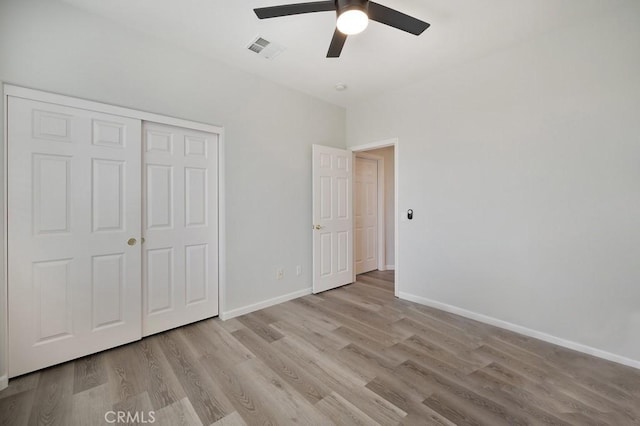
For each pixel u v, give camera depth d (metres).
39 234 1.92
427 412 1.57
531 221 2.46
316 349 2.24
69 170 2.02
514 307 2.57
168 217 2.54
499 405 1.63
